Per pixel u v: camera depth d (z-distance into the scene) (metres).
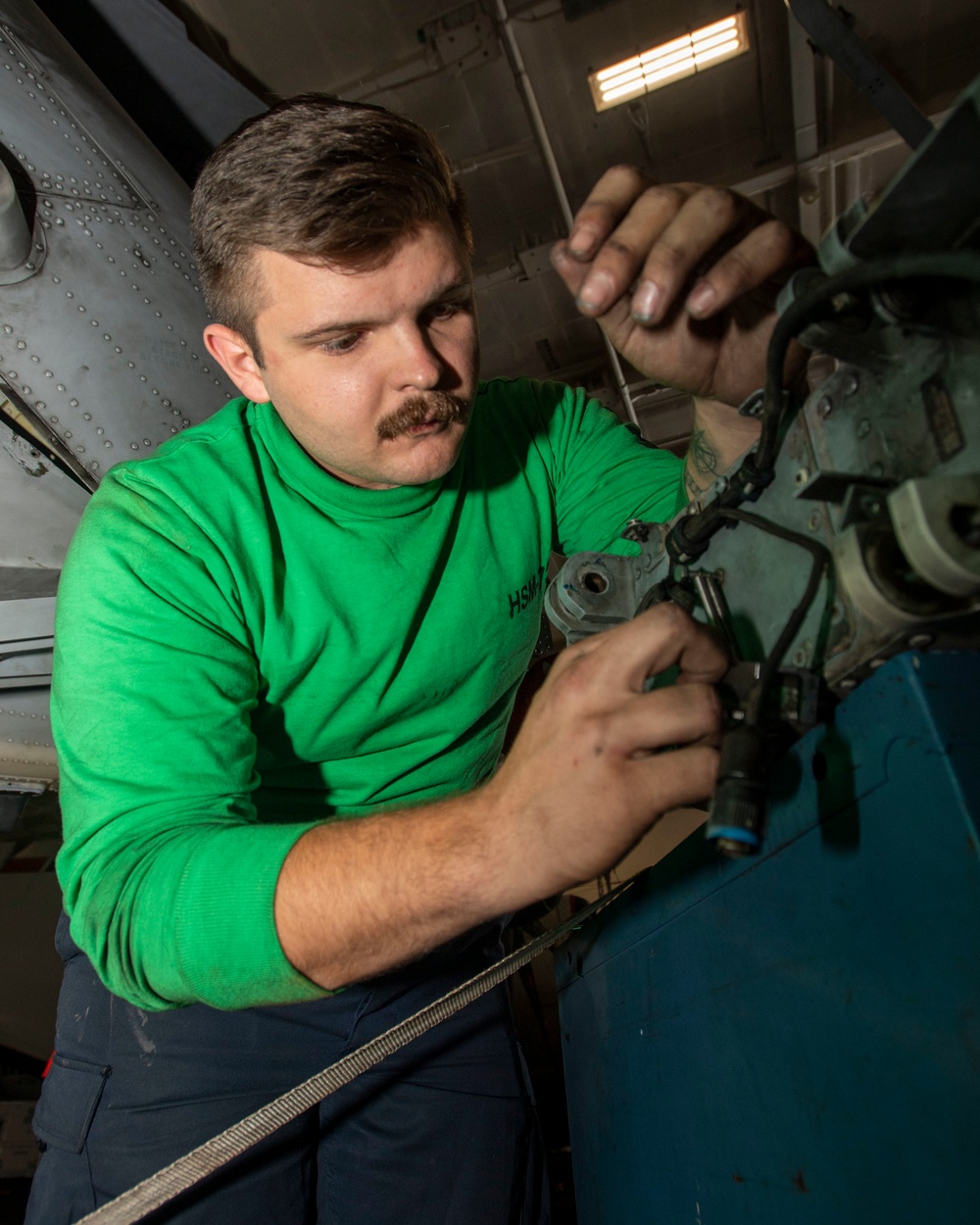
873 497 0.51
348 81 3.14
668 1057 0.74
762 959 0.62
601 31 3.03
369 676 1.02
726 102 3.24
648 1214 0.76
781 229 0.62
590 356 4.04
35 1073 2.85
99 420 1.63
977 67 3.12
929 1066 0.47
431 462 0.87
